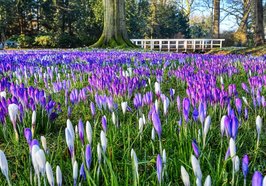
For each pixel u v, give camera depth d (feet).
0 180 7.25
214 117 11.07
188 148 7.69
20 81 18.74
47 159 6.58
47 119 10.79
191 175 6.34
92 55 43.21
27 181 6.36
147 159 8.05
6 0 165.27
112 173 5.73
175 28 266.98
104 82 15.16
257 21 94.02
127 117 11.86
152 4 242.17
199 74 17.60
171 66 28.09
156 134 9.34
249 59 35.14
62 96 15.65
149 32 252.42
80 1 176.65
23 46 143.43
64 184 7.03
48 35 155.43
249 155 8.48
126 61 31.22
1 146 9.38
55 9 177.47
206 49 120.57
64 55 41.96
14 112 7.97
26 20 176.35
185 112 7.89
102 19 172.55
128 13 204.44
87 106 13.58
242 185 6.70
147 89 17.42
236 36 157.69
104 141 6.12
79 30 173.99
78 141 7.94
